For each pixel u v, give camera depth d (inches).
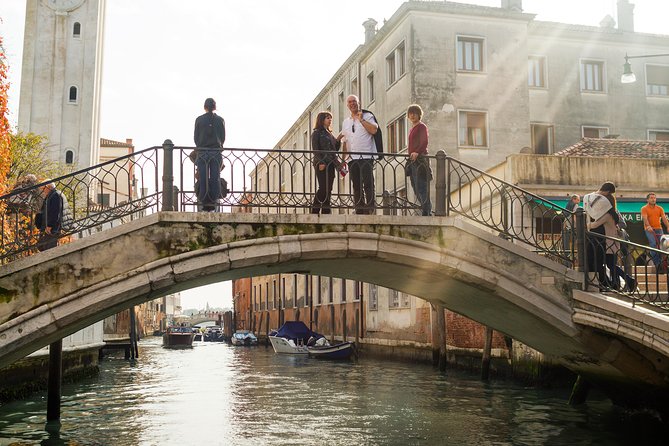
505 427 411.5
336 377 765.9
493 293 362.3
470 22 917.8
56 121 1218.0
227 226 326.6
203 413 506.0
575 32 1000.9
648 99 1028.5
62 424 455.5
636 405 436.1
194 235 321.7
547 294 361.7
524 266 362.9
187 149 331.6
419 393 578.9
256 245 326.6
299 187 1429.6
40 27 1236.5
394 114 951.6
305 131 1421.0
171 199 327.3
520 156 679.1
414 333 890.1
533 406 486.3
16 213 323.3
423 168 362.3
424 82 892.6
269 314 1827.0
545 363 577.0
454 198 807.7
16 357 327.6
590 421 424.5
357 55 1097.4
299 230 336.5
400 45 936.9
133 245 314.2
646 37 1026.1
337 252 339.3
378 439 385.7
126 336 1756.9
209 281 373.4
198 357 1290.6
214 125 346.3
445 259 351.3
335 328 1250.6
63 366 698.8
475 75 911.7
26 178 359.3
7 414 494.9
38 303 299.6
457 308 442.0
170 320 4018.2
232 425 446.9
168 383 751.1
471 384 629.6
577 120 996.6
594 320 350.0
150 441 395.5
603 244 370.6
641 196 693.9
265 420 464.8
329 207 347.3
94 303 303.3
